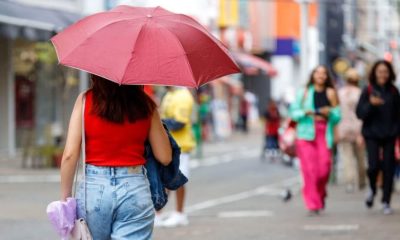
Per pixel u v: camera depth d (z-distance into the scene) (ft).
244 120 189.06
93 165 22.84
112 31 22.30
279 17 248.11
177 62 21.94
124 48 21.93
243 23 211.41
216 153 125.18
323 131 52.06
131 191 22.79
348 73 67.62
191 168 96.89
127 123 22.75
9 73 113.39
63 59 22.07
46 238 44.09
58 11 116.37
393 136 50.72
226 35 196.54
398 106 50.83
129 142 22.88
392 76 50.65
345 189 69.51
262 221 50.03
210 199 64.49
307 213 53.26
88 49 22.07
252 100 224.74
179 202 47.98
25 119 118.32
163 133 23.54
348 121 66.64
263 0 231.91
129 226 22.91
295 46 248.52
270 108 109.70
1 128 112.68
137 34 22.16
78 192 23.04
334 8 248.52
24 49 117.29
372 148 51.13
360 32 274.77
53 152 94.22
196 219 51.60
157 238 43.09
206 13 180.75
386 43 230.89
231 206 59.52
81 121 22.76
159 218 47.78
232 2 200.54
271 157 109.50
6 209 57.72
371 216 51.21
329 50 244.42
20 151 116.16
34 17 105.91
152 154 23.98
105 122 22.67
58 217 22.62
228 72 22.80
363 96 50.75
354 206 56.90
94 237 23.12
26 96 118.42
